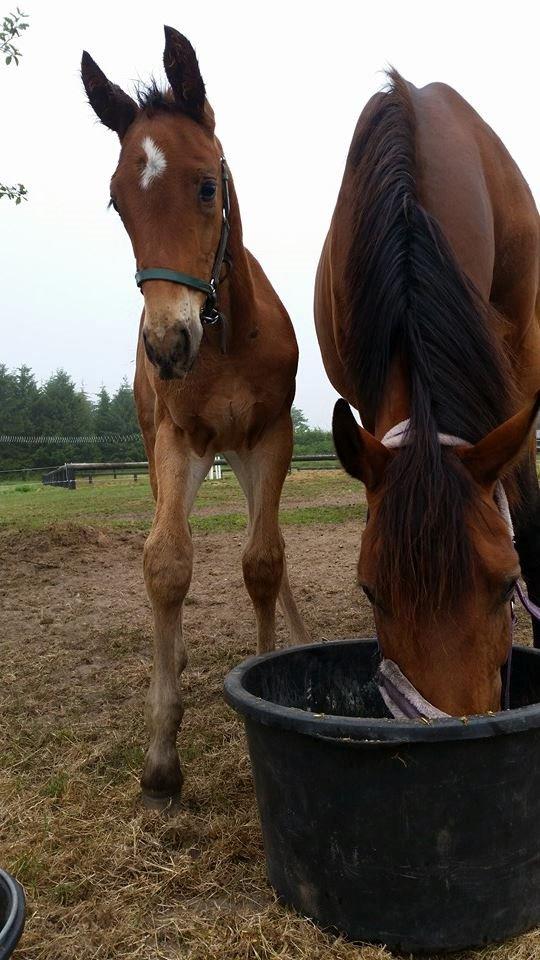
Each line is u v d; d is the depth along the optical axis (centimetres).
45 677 377
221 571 618
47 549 704
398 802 164
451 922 168
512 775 165
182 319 243
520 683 227
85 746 295
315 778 172
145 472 2548
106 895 199
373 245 227
